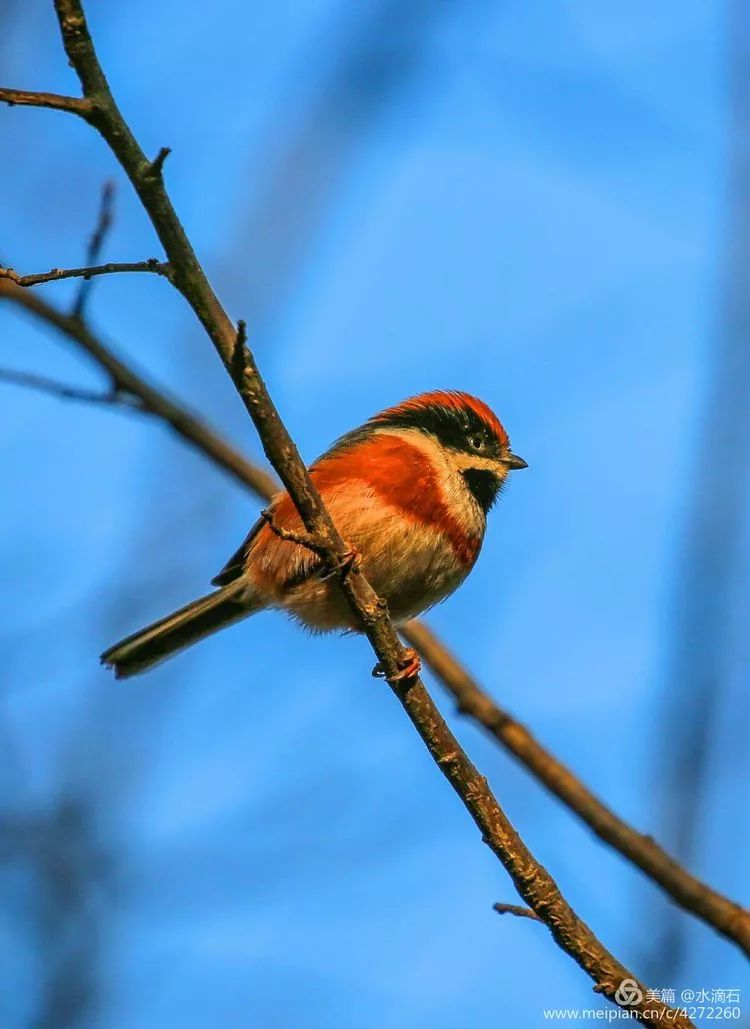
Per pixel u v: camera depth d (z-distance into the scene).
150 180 7.57
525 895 8.33
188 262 7.89
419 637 11.49
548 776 9.92
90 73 7.26
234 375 8.27
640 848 8.46
